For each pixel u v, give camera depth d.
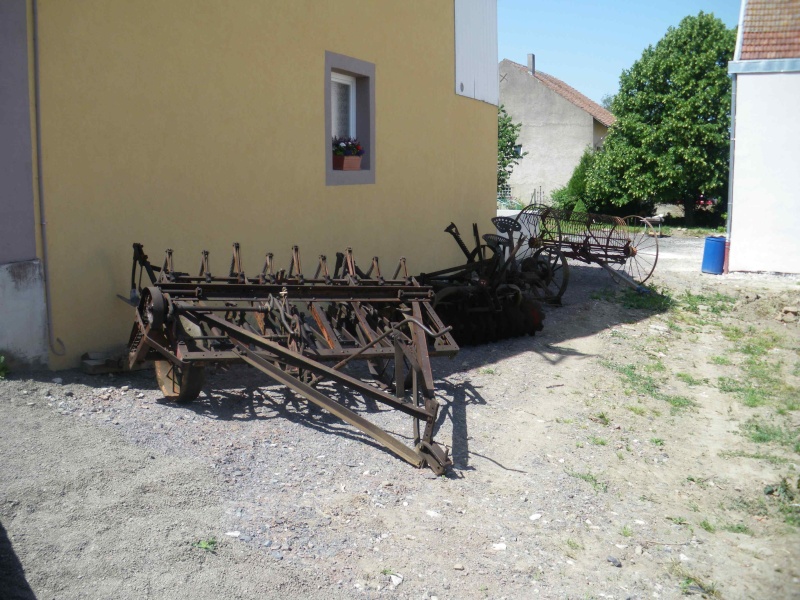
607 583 4.51
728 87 32.53
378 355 6.28
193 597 3.70
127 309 7.12
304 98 9.34
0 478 4.42
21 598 3.48
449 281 10.23
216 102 8.02
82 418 5.51
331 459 5.51
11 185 6.08
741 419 7.93
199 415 5.97
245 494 4.79
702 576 4.75
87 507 4.29
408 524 4.79
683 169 32.50
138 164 7.17
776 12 17.92
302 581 4.00
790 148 17.17
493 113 15.43
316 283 6.79
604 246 14.81
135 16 7.04
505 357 9.41
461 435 6.51
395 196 11.56
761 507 5.86
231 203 8.30
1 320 6.05
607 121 43.16
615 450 6.70
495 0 15.18
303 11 9.23
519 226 10.22
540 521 5.14
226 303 6.58
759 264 17.72
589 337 11.01
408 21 11.69
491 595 4.19
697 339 11.44
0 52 5.92
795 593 4.62
